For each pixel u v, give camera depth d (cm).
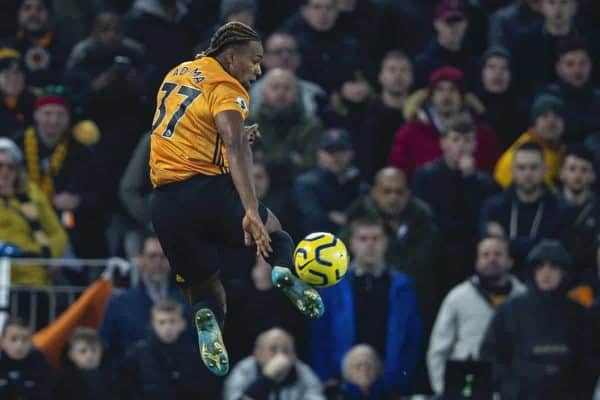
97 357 4166
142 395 4138
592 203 4550
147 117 4997
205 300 2719
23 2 5319
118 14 5353
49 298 4406
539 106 4884
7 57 4906
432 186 4634
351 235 4369
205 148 2611
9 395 4081
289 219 4612
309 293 2614
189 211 2617
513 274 4506
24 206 4519
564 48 5103
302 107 4809
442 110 4888
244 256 4500
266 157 4703
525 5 5475
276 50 5119
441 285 4484
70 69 5144
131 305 4341
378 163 5009
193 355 4203
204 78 2609
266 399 4069
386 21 5547
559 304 4159
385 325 4266
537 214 4531
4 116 4894
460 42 5253
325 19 5272
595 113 5078
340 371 4256
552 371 4122
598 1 5569
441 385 4250
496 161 4959
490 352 4175
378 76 5400
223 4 5019
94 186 4809
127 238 4797
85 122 4859
